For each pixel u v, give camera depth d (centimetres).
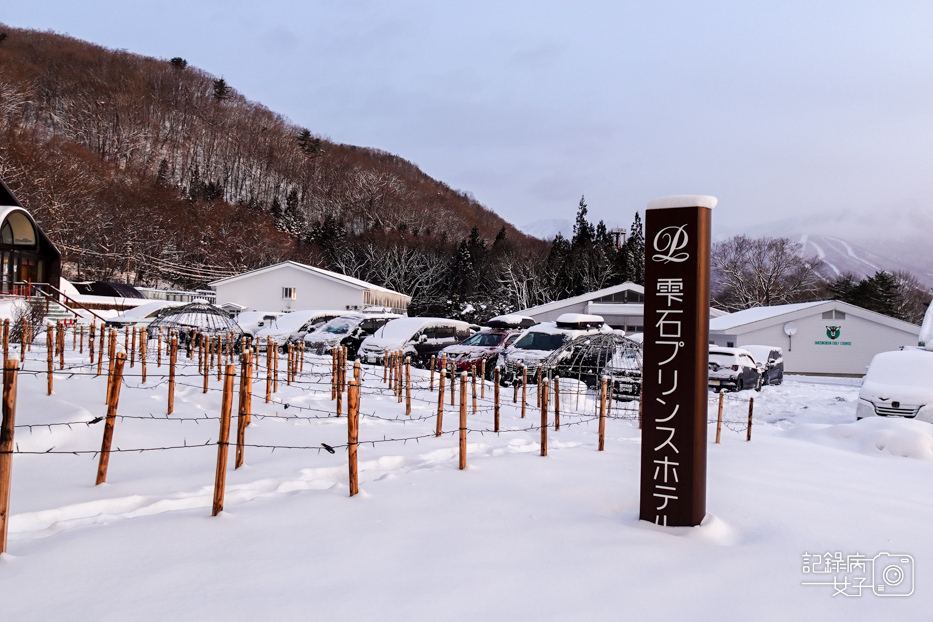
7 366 400
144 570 381
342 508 519
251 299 4562
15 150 5016
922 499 668
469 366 1833
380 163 13850
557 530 483
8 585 356
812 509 588
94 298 3716
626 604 357
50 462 625
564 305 3741
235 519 482
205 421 841
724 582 397
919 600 385
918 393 1343
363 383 1456
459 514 515
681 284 512
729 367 1944
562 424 1097
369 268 7131
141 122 10388
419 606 344
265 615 328
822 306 3036
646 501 521
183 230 6119
